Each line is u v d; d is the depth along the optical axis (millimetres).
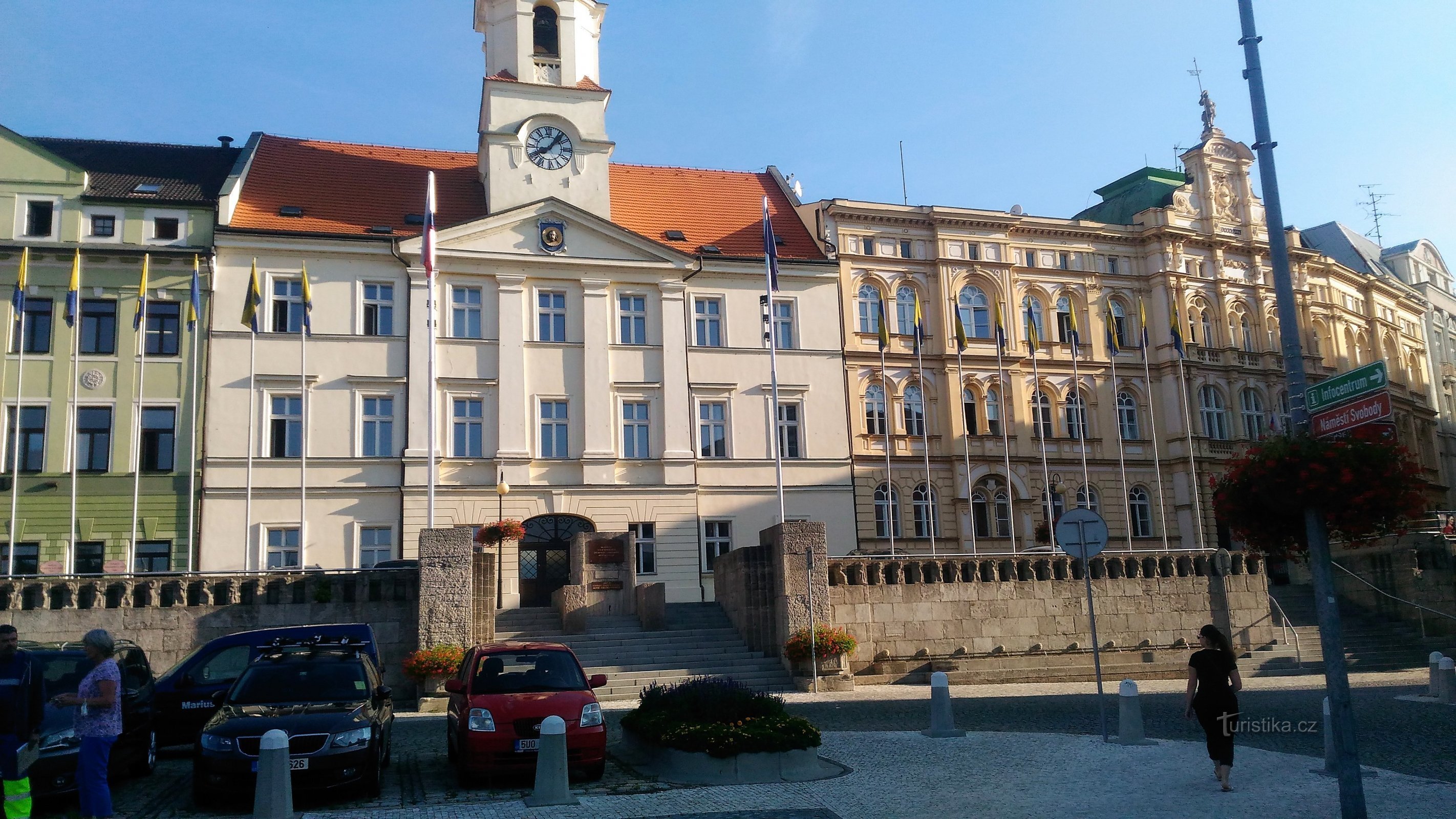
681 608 34031
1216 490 13672
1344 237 67875
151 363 37875
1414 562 36000
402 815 12664
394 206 43125
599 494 40531
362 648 16844
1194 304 51125
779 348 44062
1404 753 15484
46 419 37000
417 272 40438
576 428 41062
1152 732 18281
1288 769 14383
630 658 28984
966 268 47906
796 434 43656
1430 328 68938
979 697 25953
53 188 38188
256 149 43531
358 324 39750
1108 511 47969
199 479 37500
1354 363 57969
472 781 14961
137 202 38625
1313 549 11539
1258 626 33562
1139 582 32750
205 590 26781
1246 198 53312
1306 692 24984
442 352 40219
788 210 48719
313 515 38125
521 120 43062
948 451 46156
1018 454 47031
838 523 43156
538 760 13648
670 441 41656
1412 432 62562
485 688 16078
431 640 26547
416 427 39312
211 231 39000
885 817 12430
